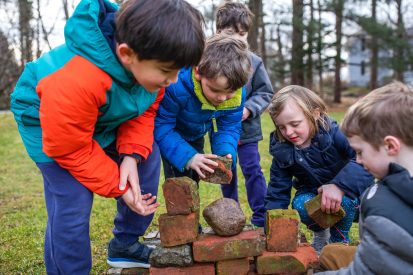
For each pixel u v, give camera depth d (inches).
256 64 130.6
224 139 100.1
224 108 93.4
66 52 70.9
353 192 88.7
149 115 83.4
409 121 60.7
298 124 91.3
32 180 220.4
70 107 66.6
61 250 75.6
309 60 693.9
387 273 58.7
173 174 106.1
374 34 701.9
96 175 73.2
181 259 75.6
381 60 756.6
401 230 57.5
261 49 766.5
